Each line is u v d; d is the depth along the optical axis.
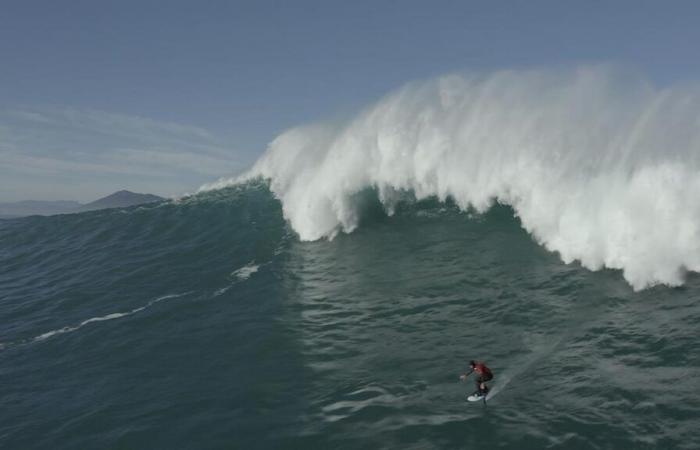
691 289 15.59
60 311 21.92
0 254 35.62
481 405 11.27
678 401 10.54
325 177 27.88
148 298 21.88
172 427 11.95
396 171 27.78
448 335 15.09
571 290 16.88
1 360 17.31
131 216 38.38
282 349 15.42
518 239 22.12
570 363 12.56
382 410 11.59
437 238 23.83
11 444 12.10
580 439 9.80
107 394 14.02
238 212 33.59
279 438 11.02
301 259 24.19
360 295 19.14
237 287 21.64
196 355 15.77
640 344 13.02
